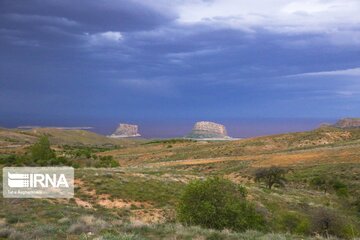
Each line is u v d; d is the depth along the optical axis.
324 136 122.75
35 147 66.94
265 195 44.16
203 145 128.50
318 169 74.81
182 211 21.59
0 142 152.25
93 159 81.62
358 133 125.31
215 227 20.77
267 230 22.80
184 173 58.69
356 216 40.00
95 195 34.91
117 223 17.78
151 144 144.50
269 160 89.69
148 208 32.91
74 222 18.20
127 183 40.19
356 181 61.47
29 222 20.00
